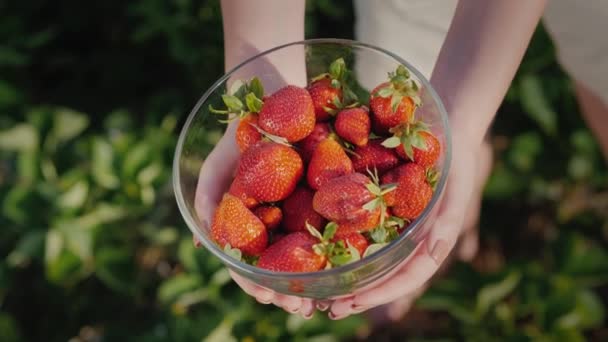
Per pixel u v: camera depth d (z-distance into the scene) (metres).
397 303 1.12
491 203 1.23
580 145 1.17
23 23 1.36
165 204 1.23
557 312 1.09
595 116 1.10
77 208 1.16
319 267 0.66
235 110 0.73
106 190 1.17
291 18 0.84
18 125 1.22
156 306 1.20
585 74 1.00
